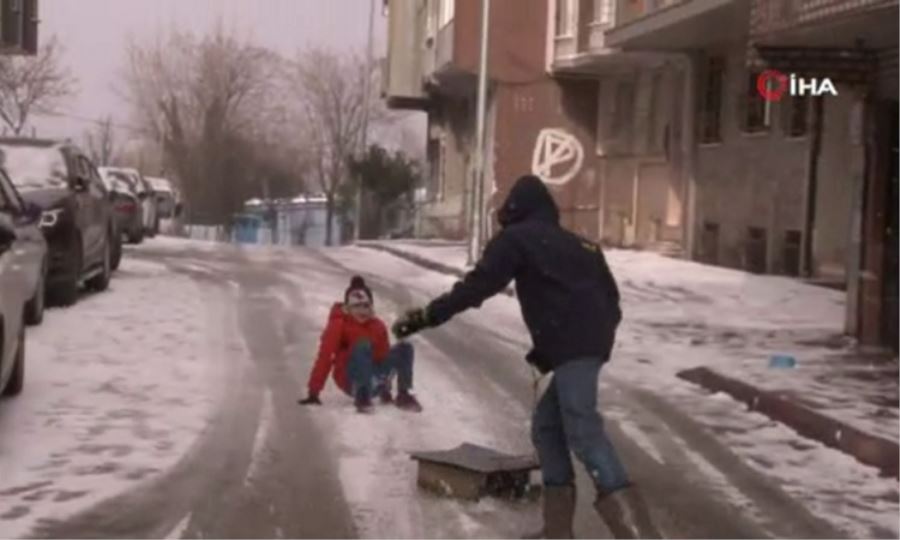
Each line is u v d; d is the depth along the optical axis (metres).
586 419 7.12
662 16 23.16
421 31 41.88
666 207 29.80
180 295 18.81
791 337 15.78
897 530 7.91
